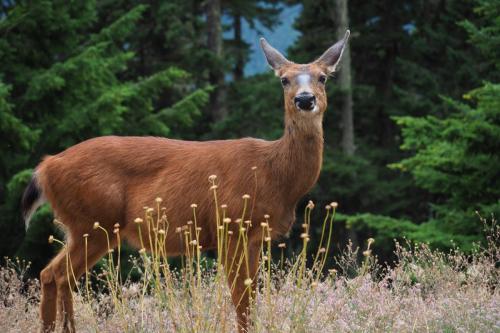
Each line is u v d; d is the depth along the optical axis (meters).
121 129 18.94
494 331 5.94
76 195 7.24
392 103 30.50
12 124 14.94
